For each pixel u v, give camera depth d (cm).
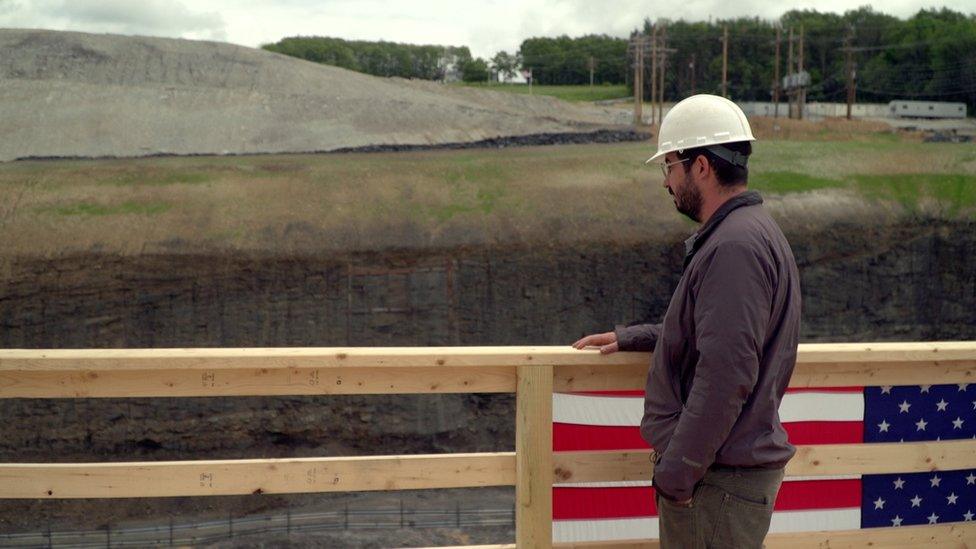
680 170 315
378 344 2383
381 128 3778
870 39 11312
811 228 2712
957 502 427
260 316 2334
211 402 2216
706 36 11075
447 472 392
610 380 390
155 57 4631
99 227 2347
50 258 2247
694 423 284
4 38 4575
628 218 2602
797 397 406
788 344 305
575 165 2920
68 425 2162
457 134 3772
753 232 289
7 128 3381
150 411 2189
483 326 2458
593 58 12462
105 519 1955
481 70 14300
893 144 3428
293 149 3450
